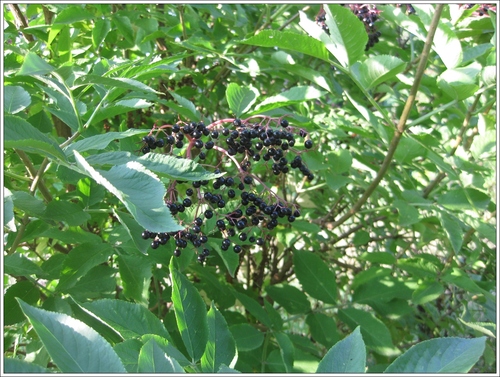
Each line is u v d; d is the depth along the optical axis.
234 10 3.75
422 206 2.71
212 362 1.43
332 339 2.64
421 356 1.25
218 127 2.11
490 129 2.74
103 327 1.93
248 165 2.10
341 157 2.69
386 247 4.25
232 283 3.48
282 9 3.45
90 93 2.75
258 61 3.03
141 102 1.98
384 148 3.28
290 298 2.77
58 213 1.90
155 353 1.18
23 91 1.87
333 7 2.13
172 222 1.07
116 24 2.96
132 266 2.10
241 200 2.07
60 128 3.06
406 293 2.79
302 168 2.18
